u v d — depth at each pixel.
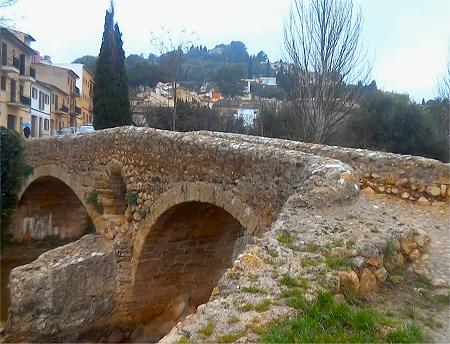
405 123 28.94
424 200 9.72
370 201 9.48
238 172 10.47
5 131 24.34
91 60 86.12
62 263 14.31
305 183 8.65
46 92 51.16
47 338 13.80
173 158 12.68
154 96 49.28
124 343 14.70
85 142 17.28
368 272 6.36
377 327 5.25
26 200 25.50
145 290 15.06
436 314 5.76
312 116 21.58
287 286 5.81
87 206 17.05
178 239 14.92
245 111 51.81
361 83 22.80
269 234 7.18
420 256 7.22
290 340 4.82
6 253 24.50
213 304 5.52
